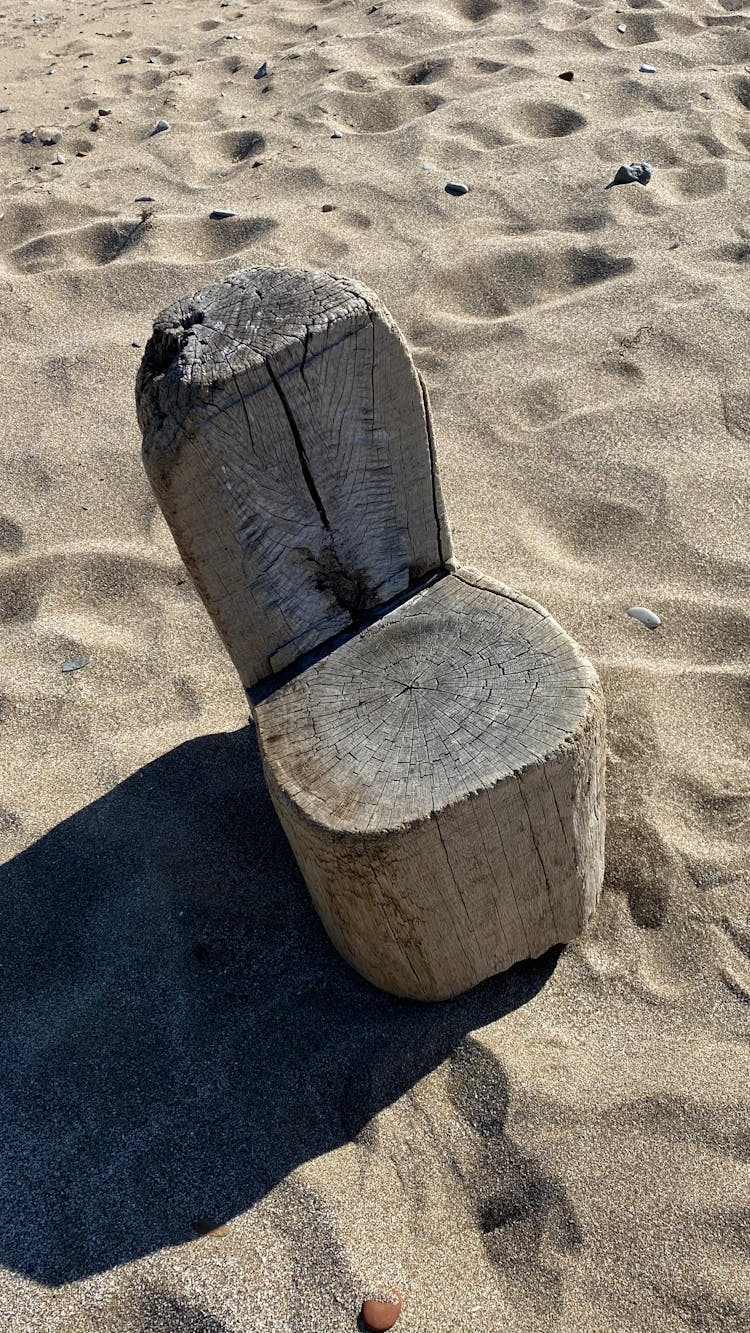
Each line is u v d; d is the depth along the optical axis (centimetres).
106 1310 113
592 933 136
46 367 221
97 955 138
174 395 117
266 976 135
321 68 316
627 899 138
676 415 196
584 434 195
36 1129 125
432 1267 114
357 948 129
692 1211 115
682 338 209
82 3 429
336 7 365
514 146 272
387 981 130
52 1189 121
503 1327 110
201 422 117
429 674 126
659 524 180
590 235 238
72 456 202
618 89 289
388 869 117
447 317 223
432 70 311
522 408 202
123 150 295
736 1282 111
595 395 202
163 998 134
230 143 292
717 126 269
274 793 123
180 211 261
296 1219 117
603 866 136
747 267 224
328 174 269
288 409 120
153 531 188
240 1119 124
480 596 133
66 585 180
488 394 204
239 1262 115
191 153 286
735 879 137
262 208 259
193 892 142
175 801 151
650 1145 119
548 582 174
